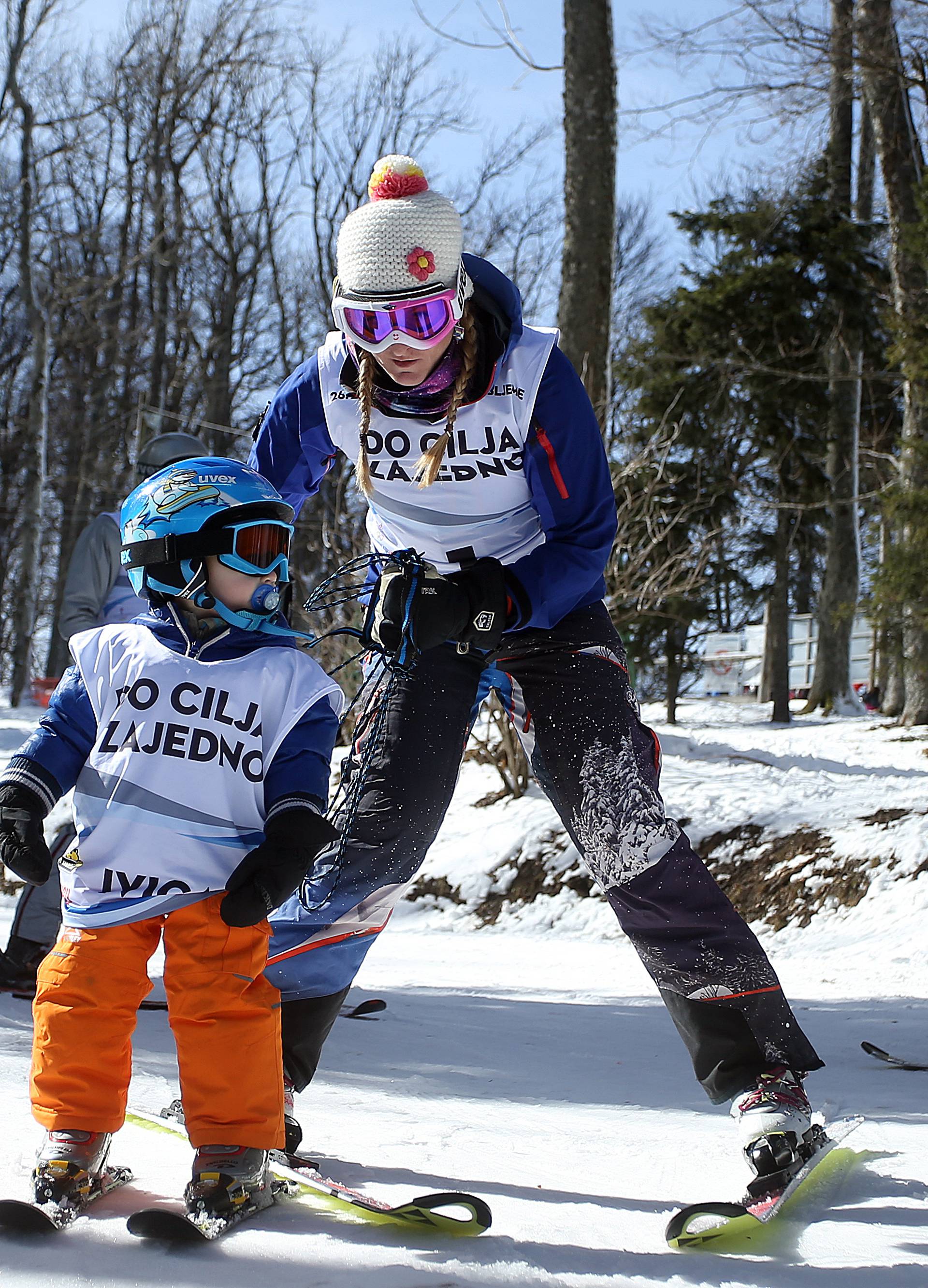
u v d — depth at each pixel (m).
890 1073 3.65
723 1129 2.83
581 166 10.66
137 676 2.06
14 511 30.97
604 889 2.40
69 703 2.09
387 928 9.33
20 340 31.36
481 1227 1.84
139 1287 1.57
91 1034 1.94
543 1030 4.41
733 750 12.77
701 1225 1.91
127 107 27.31
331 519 11.55
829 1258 1.87
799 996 5.67
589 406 2.49
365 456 2.54
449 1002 5.07
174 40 27.72
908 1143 2.66
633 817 2.35
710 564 20.81
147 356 31.41
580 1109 3.03
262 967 2.00
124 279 29.47
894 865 8.34
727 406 22.12
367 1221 1.91
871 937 7.70
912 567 15.67
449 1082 3.29
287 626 2.21
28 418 29.31
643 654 20.67
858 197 23.23
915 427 16.16
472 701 2.45
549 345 2.46
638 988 5.96
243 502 2.09
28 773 2.01
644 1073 3.64
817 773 11.66
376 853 2.31
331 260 30.53
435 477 2.49
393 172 2.25
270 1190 1.97
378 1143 2.50
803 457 23.16
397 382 2.41
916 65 16.30
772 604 22.89
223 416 30.73
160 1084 2.71
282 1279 1.63
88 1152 1.91
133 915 1.98
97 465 29.77
